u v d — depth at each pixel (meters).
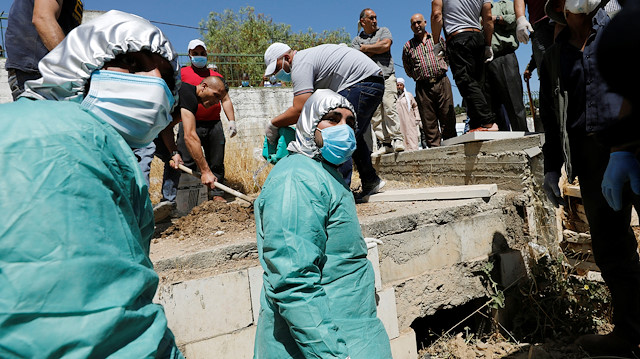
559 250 3.73
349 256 1.66
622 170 1.80
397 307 3.01
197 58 4.59
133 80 0.87
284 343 1.61
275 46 3.51
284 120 3.13
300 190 1.54
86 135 0.70
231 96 9.42
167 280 2.30
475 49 4.17
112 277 0.66
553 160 2.79
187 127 3.62
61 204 0.62
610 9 2.24
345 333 1.58
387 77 5.89
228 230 3.18
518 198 3.70
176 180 3.97
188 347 2.24
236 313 2.40
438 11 4.39
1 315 0.56
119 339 0.67
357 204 3.96
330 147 1.69
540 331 3.35
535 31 3.97
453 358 3.22
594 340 2.82
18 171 0.60
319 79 3.44
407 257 3.13
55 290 0.59
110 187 0.71
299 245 1.46
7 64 2.64
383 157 6.39
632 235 2.59
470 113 4.38
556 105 2.54
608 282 2.63
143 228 0.89
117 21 0.90
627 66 0.89
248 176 5.86
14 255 0.57
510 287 3.51
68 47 0.86
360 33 6.04
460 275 3.35
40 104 0.72
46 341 0.58
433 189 3.97
